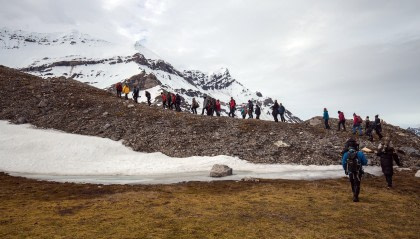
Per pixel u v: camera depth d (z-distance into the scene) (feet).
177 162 88.58
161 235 29.53
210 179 66.33
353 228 31.91
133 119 119.75
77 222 33.94
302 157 89.40
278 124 114.52
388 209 39.55
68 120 121.90
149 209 39.75
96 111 128.16
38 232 30.48
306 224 33.19
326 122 114.62
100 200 45.80
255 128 109.81
